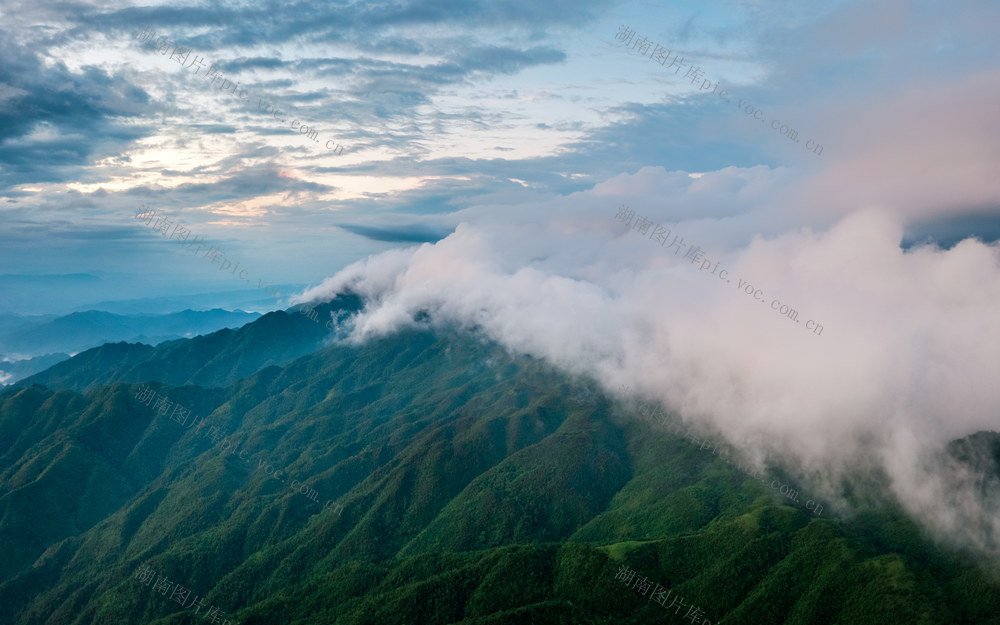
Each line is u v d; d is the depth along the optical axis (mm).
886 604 132250
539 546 175125
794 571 149750
